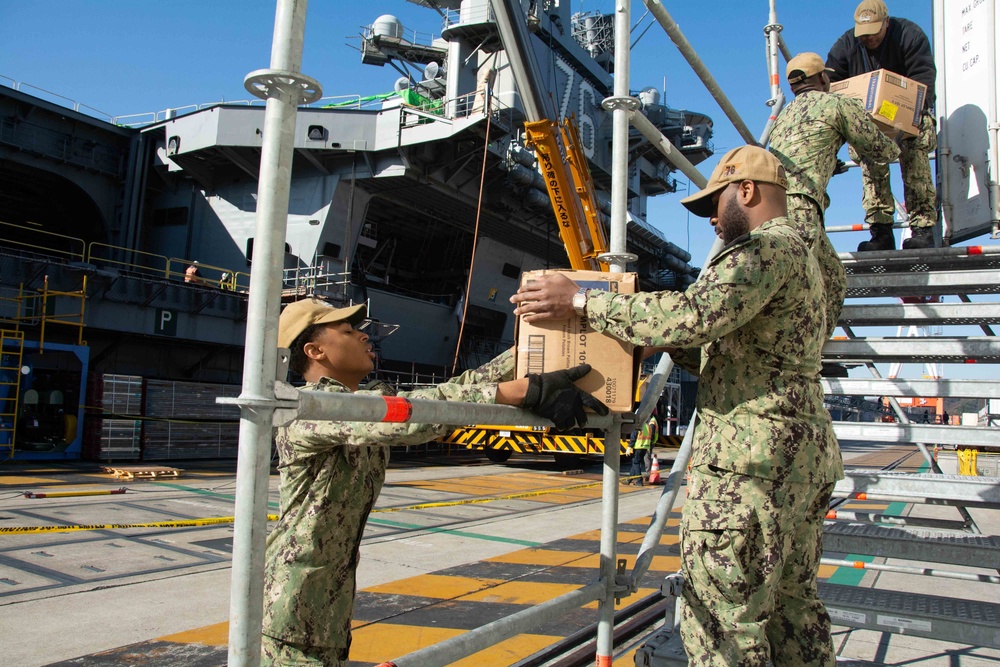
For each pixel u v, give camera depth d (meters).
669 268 29.83
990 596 5.25
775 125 3.43
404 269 26.78
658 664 2.44
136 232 21.09
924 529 3.20
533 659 3.77
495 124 17.72
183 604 4.68
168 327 16.23
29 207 22.42
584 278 1.99
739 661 1.77
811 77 3.51
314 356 2.01
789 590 2.03
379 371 19.17
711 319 1.70
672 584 2.63
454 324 24.50
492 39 20.91
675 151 2.84
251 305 1.20
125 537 6.78
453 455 20.30
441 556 6.48
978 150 4.02
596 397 1.91
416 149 18.92
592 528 8.39
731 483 1.81
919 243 3.84
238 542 1.18
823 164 3.18
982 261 3.29
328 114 19.05
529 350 1.97
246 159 19.77
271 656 1.78
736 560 1.78
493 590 5.21
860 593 2.83
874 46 4.30
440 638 4.10
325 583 1.81
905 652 3.87
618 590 2.16
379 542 7.10
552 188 7.51
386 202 21.84
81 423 14.06
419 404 1.46
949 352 3.02
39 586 5.04
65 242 24.73
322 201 19.81
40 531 6.86
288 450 1.82
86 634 4.05
